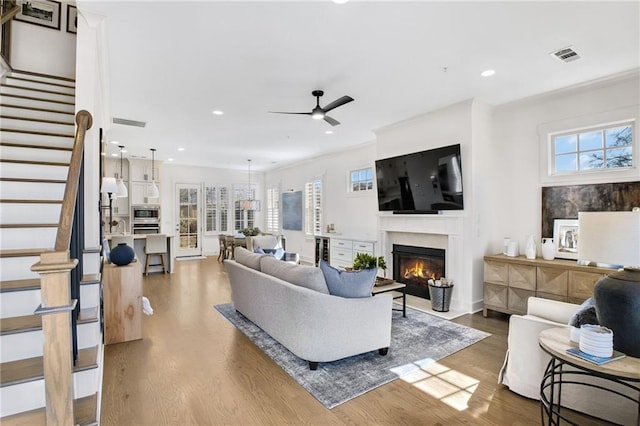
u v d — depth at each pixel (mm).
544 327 2273
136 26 2572
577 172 3838
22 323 1987
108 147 7184
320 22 2525
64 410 1479
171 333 3613
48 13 4383
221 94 4004
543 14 2416
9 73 3904
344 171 7465
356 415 2168
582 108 3787
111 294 3334
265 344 3311
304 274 2951
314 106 4434
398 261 5488
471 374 2711
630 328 1714
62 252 1453
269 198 10891
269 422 2092
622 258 1707
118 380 2596
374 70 3365
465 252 4367
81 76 2574
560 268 3537
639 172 3377
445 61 3176
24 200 2678
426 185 4758
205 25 2562
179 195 9766
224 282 6191
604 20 2490
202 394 2406
